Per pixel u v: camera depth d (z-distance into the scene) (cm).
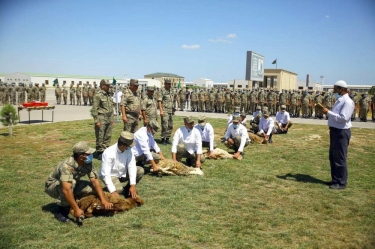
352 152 1080
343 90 669
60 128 1465
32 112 2334
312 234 444
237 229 452
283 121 1475
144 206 532
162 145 1074
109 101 882
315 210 538
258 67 3353
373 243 424
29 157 873
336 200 585
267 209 538
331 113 657
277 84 4559
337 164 667
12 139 1159
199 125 923
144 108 949
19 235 419
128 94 903
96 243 404
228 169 782
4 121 1223
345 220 500
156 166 701
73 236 421
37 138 1188
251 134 1183
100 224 461
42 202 540
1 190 596
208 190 621
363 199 599
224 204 548
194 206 535
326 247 411
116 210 499
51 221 468
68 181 454
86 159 467
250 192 621
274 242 420
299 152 1028
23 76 6538
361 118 2189
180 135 785
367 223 489
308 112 2417
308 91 2562
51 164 800
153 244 405
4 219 470
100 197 488
